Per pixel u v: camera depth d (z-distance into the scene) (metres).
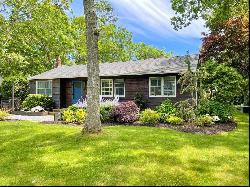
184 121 18.20
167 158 10.20
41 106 29.70
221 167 9.30
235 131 15.73
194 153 10.82
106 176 8.65
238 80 21.41
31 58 42.50
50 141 13.32
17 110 30.61
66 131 15.20
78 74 29.44
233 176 8.54
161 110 20.22
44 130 15.62
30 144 12.98
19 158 11.00
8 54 27.94
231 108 19.91
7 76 32.25
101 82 28.39
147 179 8.31
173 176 8.51
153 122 18.22
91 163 9.93
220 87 21.52
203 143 12.43
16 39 30.09
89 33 14.53
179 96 24.20
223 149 11.43
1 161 10.80
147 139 13.06
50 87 31.77
